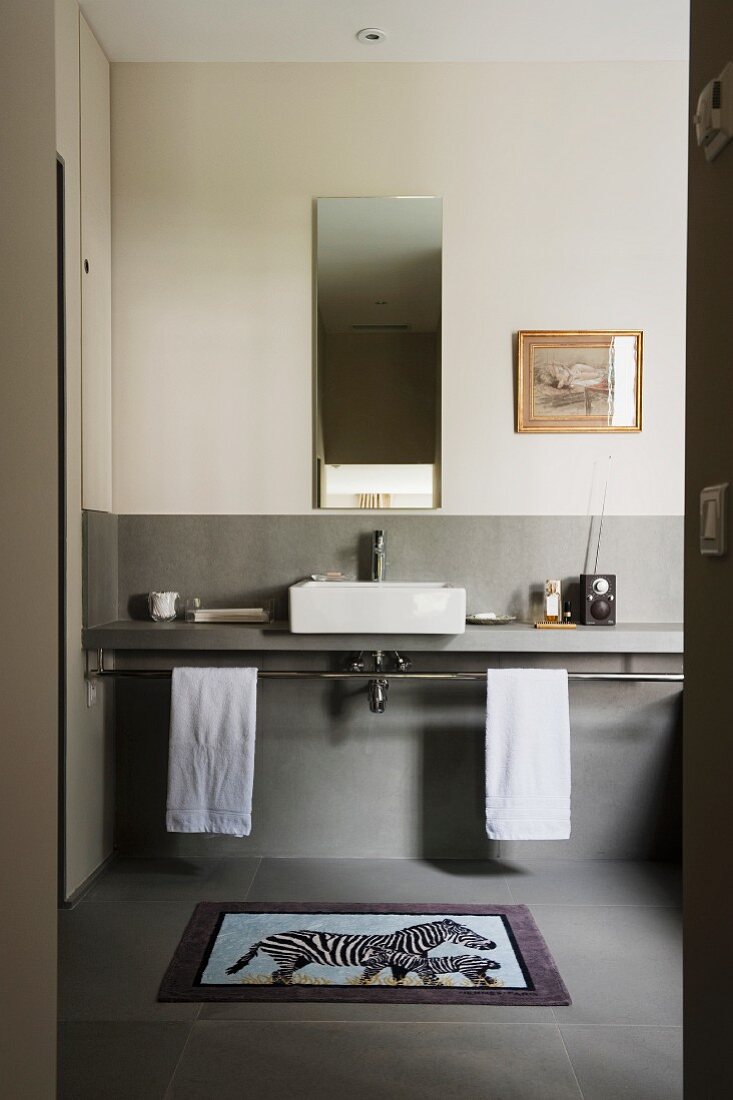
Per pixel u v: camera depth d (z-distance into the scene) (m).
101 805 3.47
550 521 3.59
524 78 3.57
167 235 3.59
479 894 3.20
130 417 3.61
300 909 3.04
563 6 3.20
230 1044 2.24
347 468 3.61
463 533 3.59
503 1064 2.16
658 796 3.59
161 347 3.60
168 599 3.52
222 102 3.58
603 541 3.59
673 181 3.56
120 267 3.59
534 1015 2.38
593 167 3.57
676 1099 2.02
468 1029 2.31
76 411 3.18
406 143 3.58
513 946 2.77
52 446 1.61
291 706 3.59
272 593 3.62
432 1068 2.14
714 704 1.50
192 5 3.19
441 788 3.59
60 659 3.07
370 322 3.60
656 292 3.58
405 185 3.59
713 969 1.49
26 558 1.49
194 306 3.60
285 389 3.61
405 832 3.60
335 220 3.59
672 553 3.58
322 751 3.59
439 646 3.25
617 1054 2.20
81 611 3.27
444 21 3.29
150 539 3.62
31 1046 1.49
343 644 3.25
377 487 3.61
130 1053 2.20
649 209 3.57
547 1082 2.09
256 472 3.62
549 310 3.58
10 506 1.42
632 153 3.57
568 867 3.50
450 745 3.59
